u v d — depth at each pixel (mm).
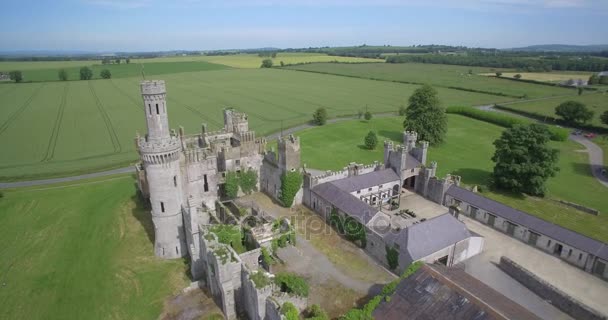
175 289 57094
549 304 52031
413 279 46188
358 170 85812
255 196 86688
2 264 62594
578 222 75562
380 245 61344
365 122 163750
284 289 50375
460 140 138500
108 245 67750
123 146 128750
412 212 78000
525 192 89812
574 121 164625
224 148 81750
